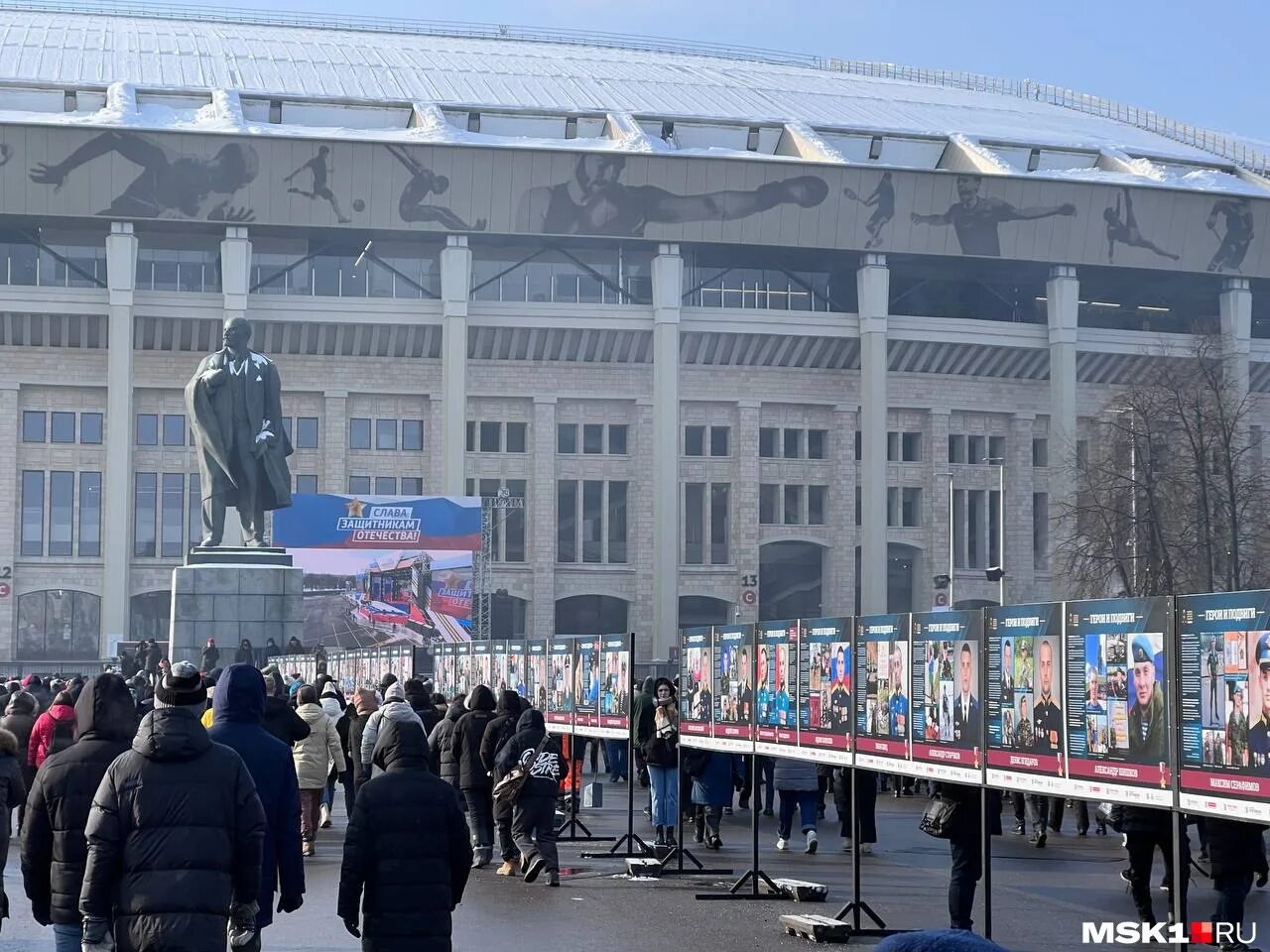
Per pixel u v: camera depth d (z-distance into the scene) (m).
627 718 21.95
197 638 50.12
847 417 94.31
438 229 83.81
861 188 84.88
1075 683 12.12
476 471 91.88
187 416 89.50
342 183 81.94
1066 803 31.38
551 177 83.06
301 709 21.88
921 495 94.75
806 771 22.78
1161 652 11.14
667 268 87.25
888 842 24.30
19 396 87.88
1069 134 99.94
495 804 19.17
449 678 34.88
